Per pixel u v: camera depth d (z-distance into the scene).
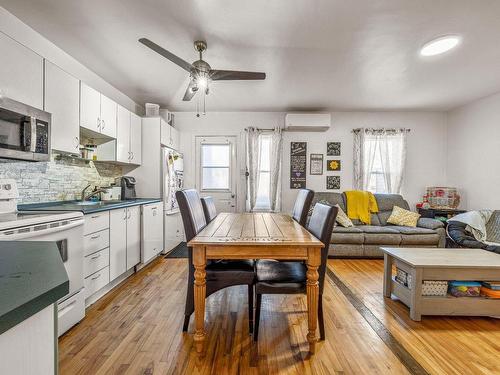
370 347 1.71
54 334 0.57
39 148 1.89
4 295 0.48
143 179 3.83
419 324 2.00
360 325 1.98
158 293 2.51
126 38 2.33
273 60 2.72
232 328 1.92
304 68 2.92
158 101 4.10
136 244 3.04
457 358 1.60
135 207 3.01
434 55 2.62
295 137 4.71
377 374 1.46
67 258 1.84
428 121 4.64
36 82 1.96
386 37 2.30
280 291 1.71
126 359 1.56
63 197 2.70
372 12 1.97
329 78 3.20
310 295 1.63
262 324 1.98
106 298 2.40
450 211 4.02
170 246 4.02
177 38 2.31
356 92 3.68
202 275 1.63
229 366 1.52
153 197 3.83
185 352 1.64
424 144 4.65
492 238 3.21
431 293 2.10
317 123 4.39
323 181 4.70
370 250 3.68
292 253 1.62
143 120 3.83
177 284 2.74
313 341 1.63
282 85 3.43
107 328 1.90
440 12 1.96
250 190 4.57
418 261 2.14
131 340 1.75
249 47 2.46
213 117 4.73
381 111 4.62
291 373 1.47
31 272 0.60
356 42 2.38
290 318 2.08
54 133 2.14
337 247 3.71
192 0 1.83
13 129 1.71
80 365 1.51
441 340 1.79
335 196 4.38
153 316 2.07
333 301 2.39
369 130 4.55
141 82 3.31
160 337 1.79
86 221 2.14
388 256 2.46
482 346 1.73
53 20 2.08
